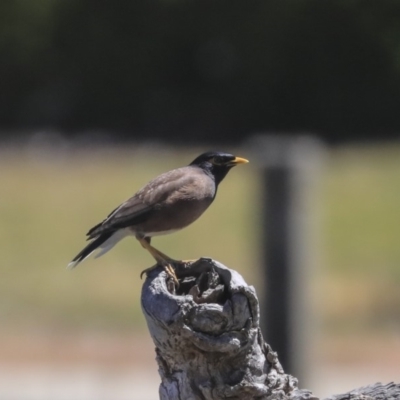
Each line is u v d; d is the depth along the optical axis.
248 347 4.29
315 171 7.56
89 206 21.28
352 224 18.48
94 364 11.52
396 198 20.77
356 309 13.62
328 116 46.00
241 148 37.62
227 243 16.94
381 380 10.66
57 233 18.70
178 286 4.63
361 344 12.19
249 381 4.31
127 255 16.59
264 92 46.72
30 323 13.36
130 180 24.94
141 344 12.43
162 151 35.53
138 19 48.00
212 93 47.41
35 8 47.09
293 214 7.39
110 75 48.06
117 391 10.50
